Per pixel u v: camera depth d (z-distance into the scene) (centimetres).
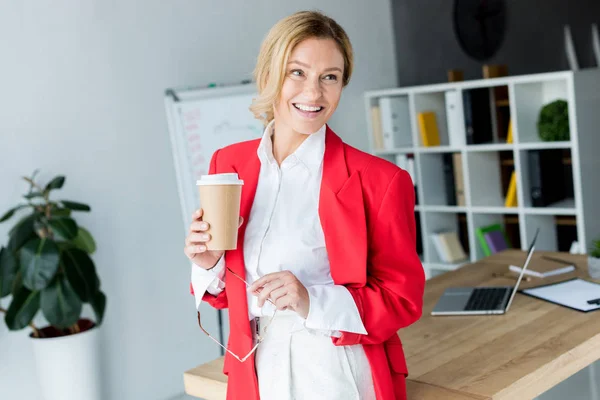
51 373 331
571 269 284
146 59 392
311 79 143
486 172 476
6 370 345
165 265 404
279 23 145
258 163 157
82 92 367
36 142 351
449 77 477
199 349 422
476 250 471
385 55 528
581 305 235
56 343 328
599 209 423
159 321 402
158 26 396
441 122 500
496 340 211
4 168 341
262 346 154
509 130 445
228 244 141
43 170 354
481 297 254
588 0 448
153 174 397
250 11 441
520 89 437
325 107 146
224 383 192
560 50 454
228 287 155
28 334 351
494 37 478
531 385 183
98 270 375
